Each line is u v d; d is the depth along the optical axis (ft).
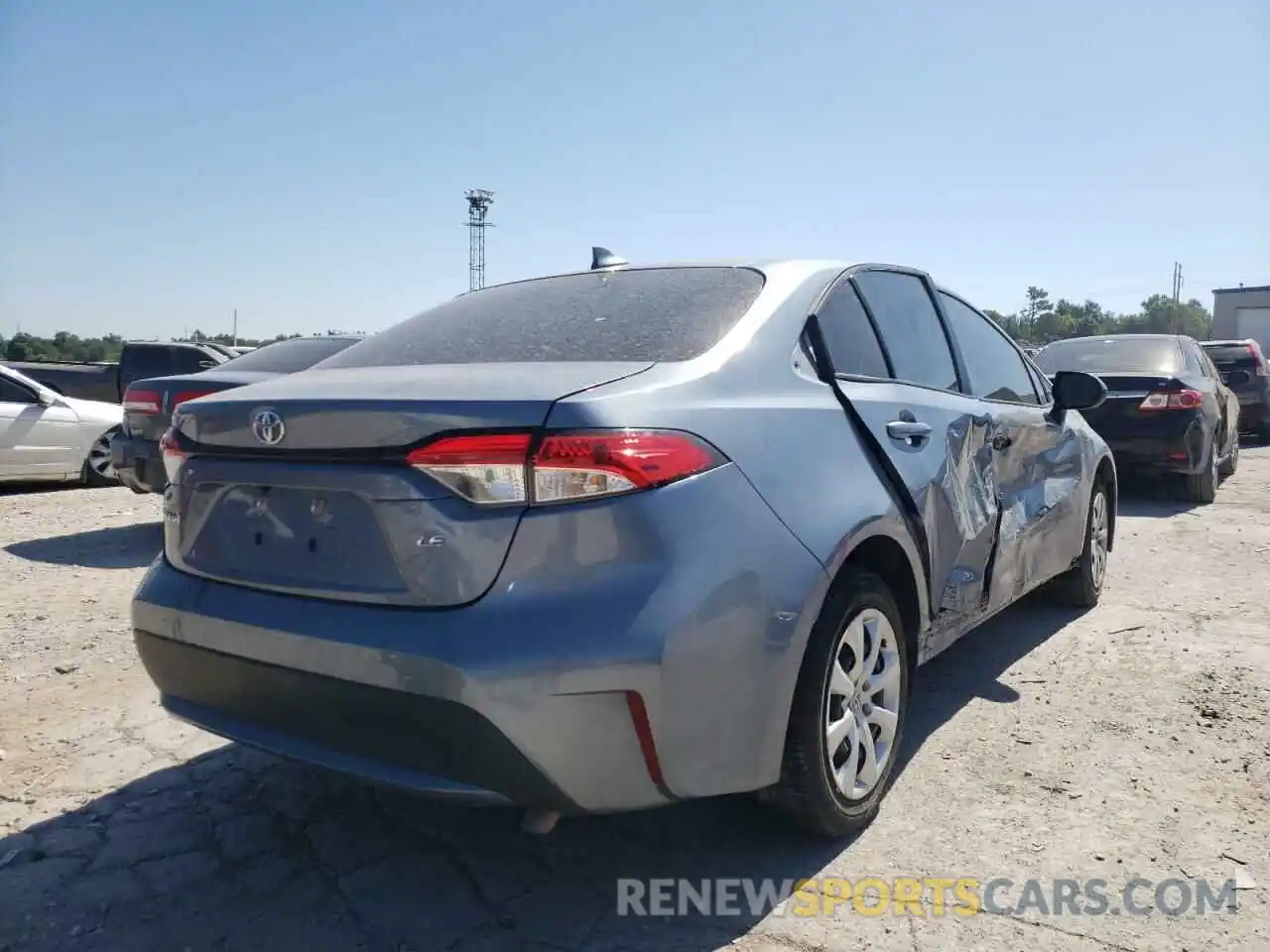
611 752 7.35
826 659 8.96
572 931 8.28
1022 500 13.92
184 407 9.25
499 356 9.48
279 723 8.19
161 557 9.57
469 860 9.41
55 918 8.45
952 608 11.66
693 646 7.50
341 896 8.80
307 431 8.03
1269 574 20.17
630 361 8.77
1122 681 13.87
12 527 26.11
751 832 9.81
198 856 9.46
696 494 7.82
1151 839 9.58
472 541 7.36
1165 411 28.45
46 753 11.68
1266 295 121.29
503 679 7.06
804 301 10.37
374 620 7.55
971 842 9.59
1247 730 12.09
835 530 8.91
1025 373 15.70
